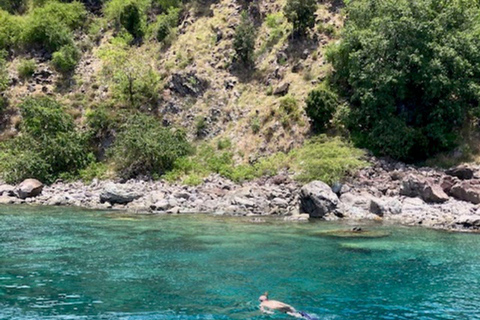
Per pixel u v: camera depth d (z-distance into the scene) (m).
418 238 16.11
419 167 26.12
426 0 28.11
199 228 17.84
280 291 10.41
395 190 23.16
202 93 35.53
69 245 14.73
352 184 23.80
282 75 34.16
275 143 30.30
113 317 8.71
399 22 26.94
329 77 31.62
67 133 33.12
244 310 9.16
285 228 17.92
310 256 13.50
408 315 9.02
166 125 34.81
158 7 44.34
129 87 36.44
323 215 20.59
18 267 12.05
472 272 12.00
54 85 40.00
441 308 9.39
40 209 22.97
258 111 32.56
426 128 26.80
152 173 30.17
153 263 12.60
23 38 43.38
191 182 27.64
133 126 31.61
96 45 43.00
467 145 26.44
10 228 17.61
